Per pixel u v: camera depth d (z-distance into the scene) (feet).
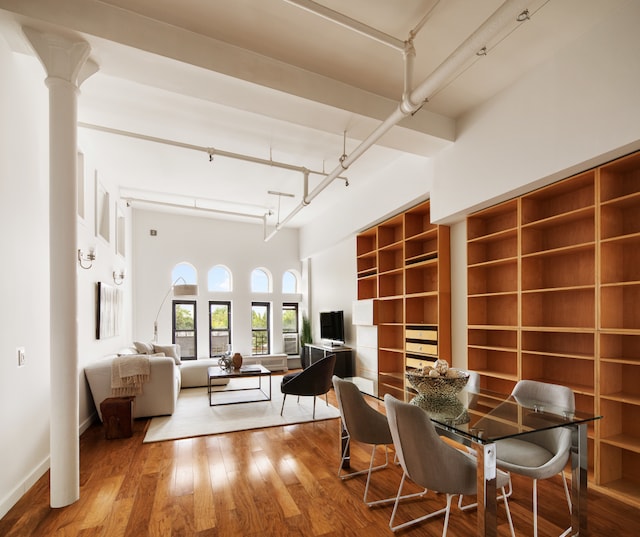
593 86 8.86
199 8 8.06
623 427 9.34
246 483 9.23
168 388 15.15
